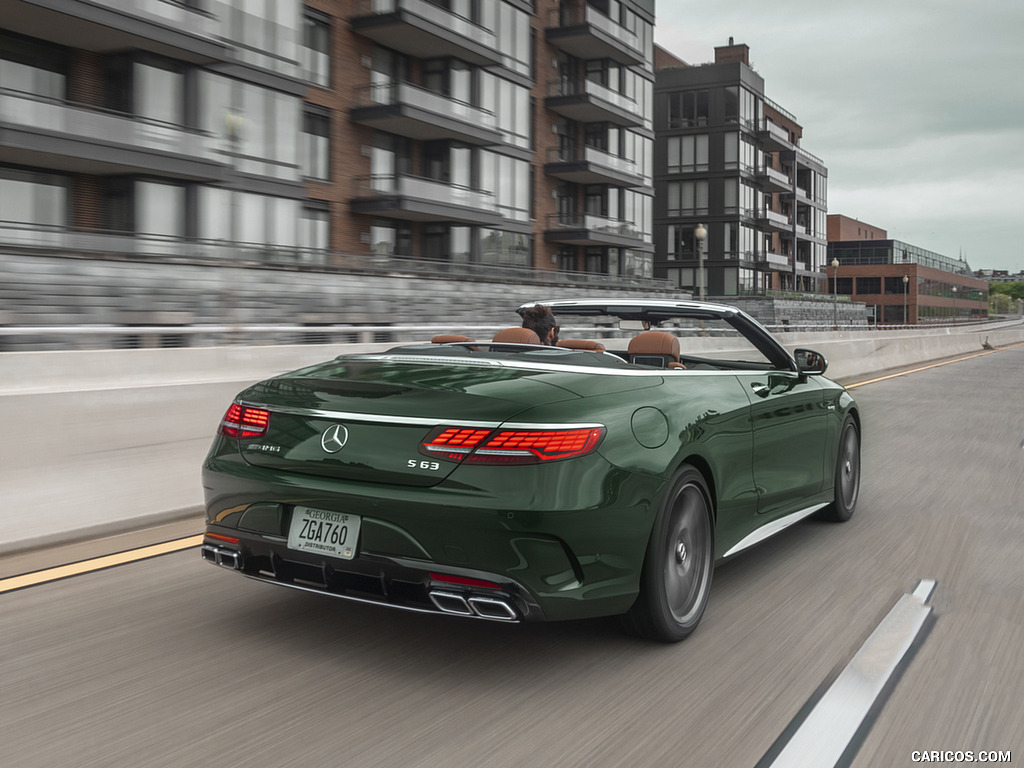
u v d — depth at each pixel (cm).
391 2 2938
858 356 2136
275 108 2394
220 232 2278
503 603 288
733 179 5734
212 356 683
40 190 2019
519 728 268
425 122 2978
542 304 501
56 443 493
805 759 249
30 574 426
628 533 308
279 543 319
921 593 407
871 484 691
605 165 4256
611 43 4144
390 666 317
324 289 2538
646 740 260
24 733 262
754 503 410
